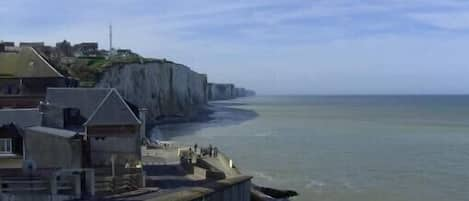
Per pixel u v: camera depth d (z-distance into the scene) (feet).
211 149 253.85
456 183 234.38
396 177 248.11
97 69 490.90
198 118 655.76
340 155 319.47
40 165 142.92
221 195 141.28
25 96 212.64
